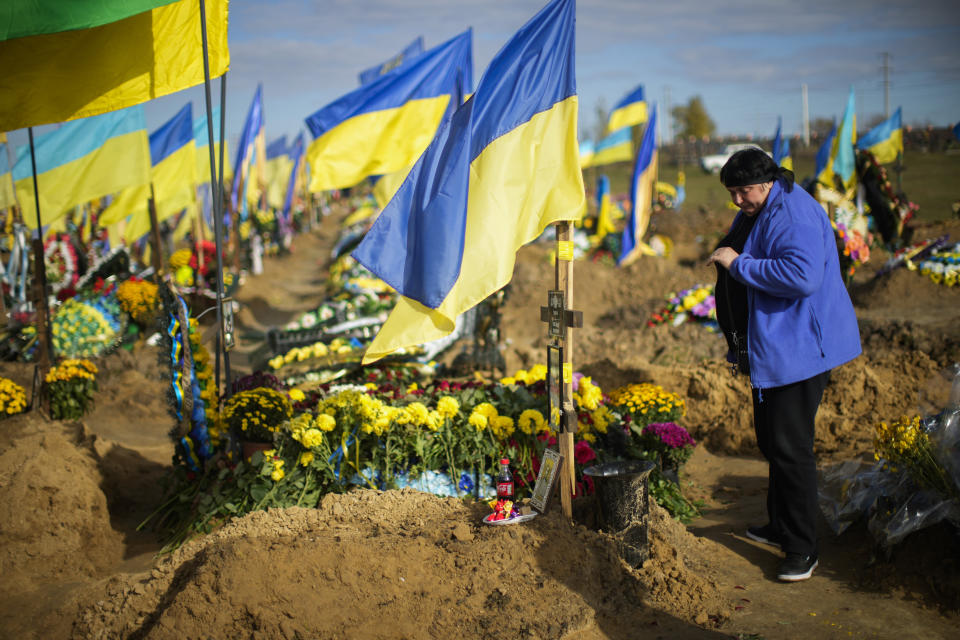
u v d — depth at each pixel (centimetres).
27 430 656
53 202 859
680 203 3316
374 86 708
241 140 1622
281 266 3038
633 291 1605
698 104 6944
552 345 422
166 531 526
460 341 898
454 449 497
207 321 1477
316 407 546
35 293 765
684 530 444
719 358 949
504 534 389
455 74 720
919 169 3453
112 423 863
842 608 363
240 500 499
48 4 455
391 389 579
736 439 666
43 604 419
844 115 1218
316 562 366
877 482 436
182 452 544
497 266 403
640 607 368
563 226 406
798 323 388
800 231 380
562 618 348
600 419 511
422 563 374
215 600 347
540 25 409
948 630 339
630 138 2264
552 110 407
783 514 405
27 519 473
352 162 717
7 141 883
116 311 1155
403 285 415
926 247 1345
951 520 372
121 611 377
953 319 1067
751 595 384
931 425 411
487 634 340
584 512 434
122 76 532
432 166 411
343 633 337
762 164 387
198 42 538
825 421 656
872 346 902
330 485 494
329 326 1034
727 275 412
